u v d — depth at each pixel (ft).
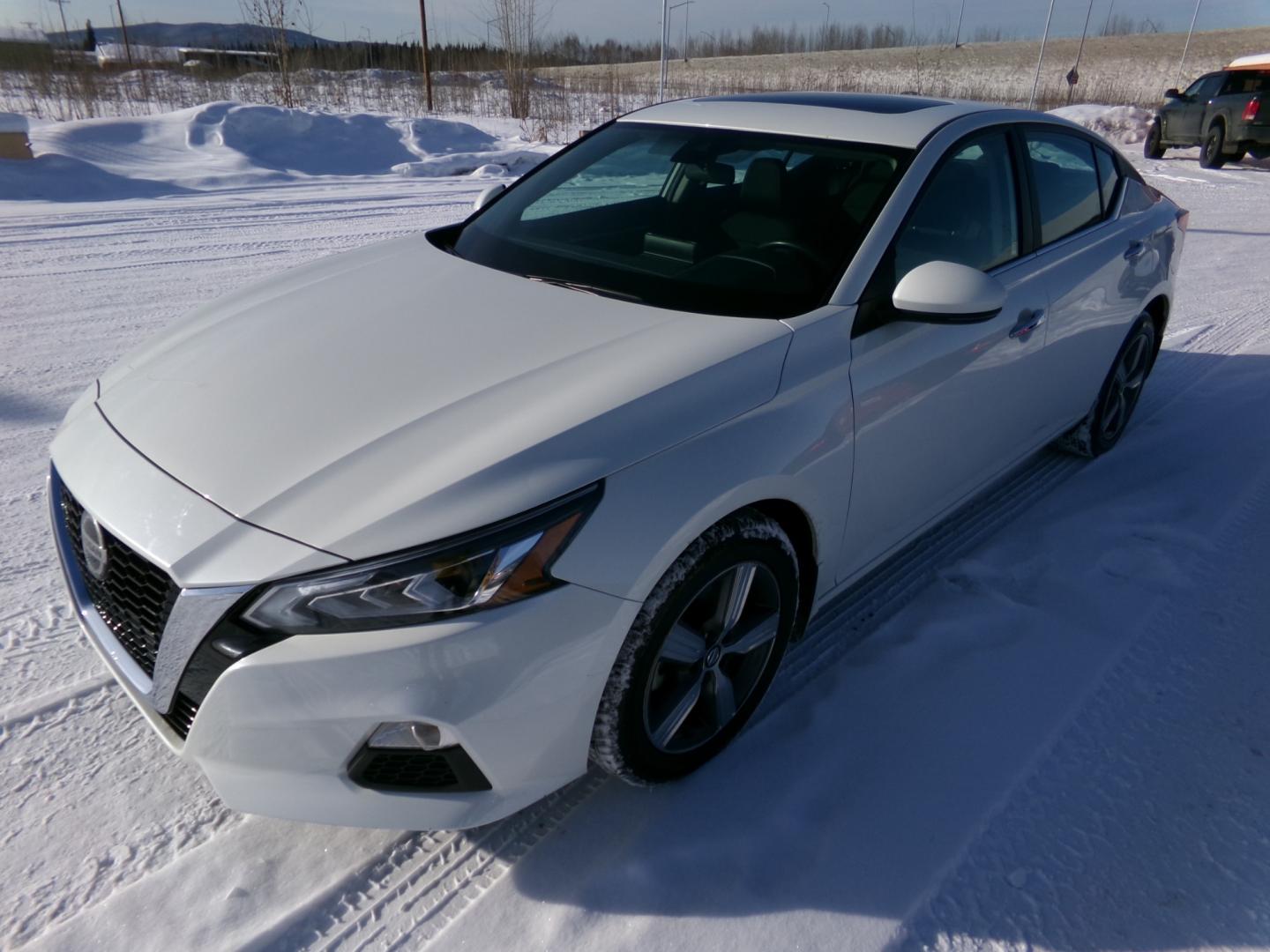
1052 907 6.21
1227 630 9.16
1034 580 9.98
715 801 6.99
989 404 9.44
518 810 6.17
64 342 15.90
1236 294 22.00
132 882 6.15
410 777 5.74
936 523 9.64
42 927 5.80
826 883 6.33
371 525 5.38
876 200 8.32
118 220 25.11
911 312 7.52
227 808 6.78
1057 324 10.33
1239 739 7.77
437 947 5.80
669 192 9.47
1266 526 11.16
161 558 5.47
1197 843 6.74
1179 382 16.15
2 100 50.24
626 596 5.83
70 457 6.62
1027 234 10.09
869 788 7.14
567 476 5.72
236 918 5.92
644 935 5.91
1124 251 11.77
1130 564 10.27
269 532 5.43
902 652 8.71
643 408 6.22
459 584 5.36
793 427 6.88
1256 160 54.39
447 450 5.84
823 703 8.04
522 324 7.48
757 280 7.98
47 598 9.14
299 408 6.43
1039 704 8.08
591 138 11.06
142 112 50.16
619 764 6.50
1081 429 12.65
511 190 10.81
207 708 5.38
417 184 33.71
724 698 7.26
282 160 36.78
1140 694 8.25
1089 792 7.17
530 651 5.52
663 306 7.79
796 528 7.52
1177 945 5.99
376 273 8.93
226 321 8.20
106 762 7.15
